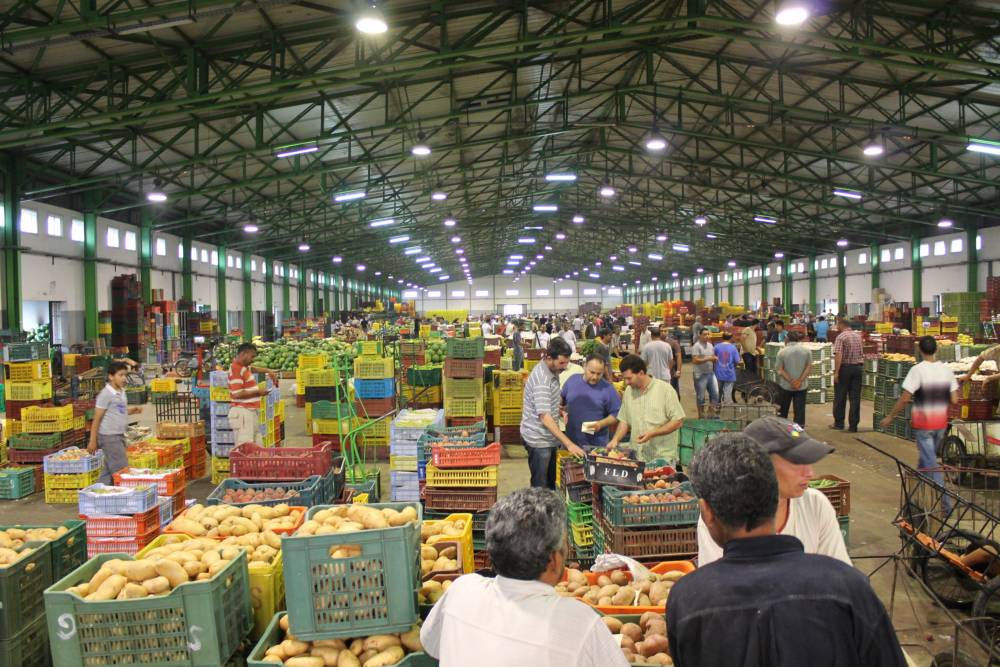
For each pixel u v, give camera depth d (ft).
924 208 101.40
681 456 26.78
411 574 9.18
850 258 134.21
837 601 5.43
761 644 5.48
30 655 10.39
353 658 8.95
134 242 88.58
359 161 67.51
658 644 9.45
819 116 59.36
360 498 18.38
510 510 6.53
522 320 105.81
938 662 12.83
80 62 42.55
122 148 62.59
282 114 57.77
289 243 135.13
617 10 46.26
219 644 9.12
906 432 37.11
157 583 9.24
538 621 6.24
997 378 33.14
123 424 25.38
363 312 157.69
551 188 121.39
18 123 49.93
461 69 53.57
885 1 40.09
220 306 112.57
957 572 16.93
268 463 17.71
